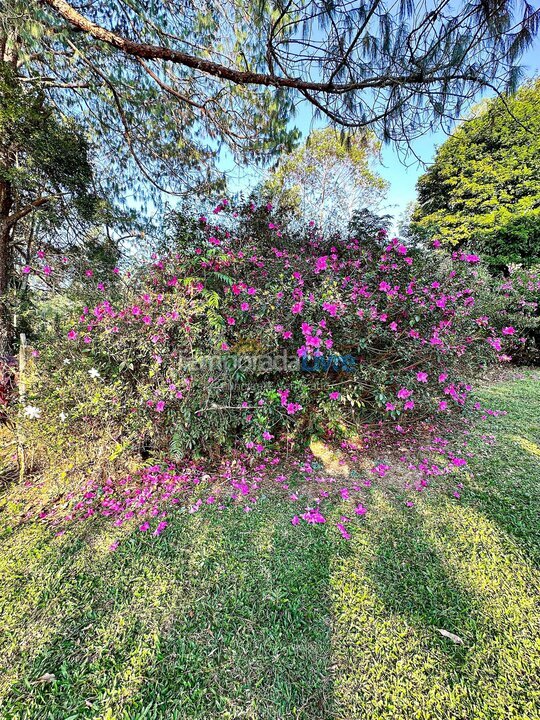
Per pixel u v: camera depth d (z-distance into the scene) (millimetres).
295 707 1138
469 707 1129
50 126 3941
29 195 4797
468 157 10742
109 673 1239
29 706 1137
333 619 1444
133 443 2490
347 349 2840
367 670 1247
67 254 5148
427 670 1243
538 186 9789
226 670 1251
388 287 2719
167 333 2561
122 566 1737
